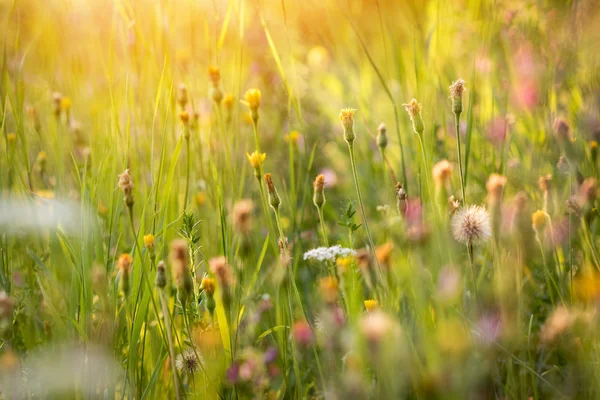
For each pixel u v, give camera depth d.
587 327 1.25
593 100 1.51
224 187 1.47
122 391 1.32
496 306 1.29
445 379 1.18
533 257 1.38
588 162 1.43
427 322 1.26
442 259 1.28
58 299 1.38
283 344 1.34
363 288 1.39
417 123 1.29
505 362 1.30
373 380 1.27
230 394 1.30
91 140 1.47
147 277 1.27
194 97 1.54
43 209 1.37
